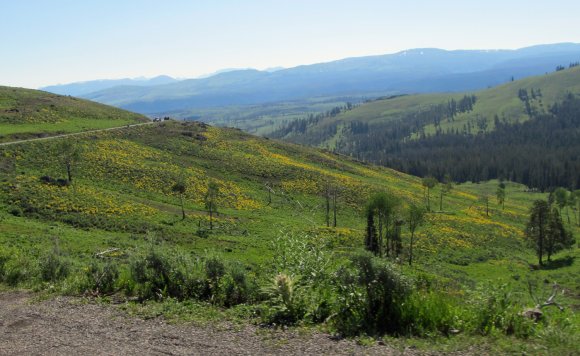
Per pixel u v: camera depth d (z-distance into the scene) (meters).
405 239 67.62
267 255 40.44
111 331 7.62
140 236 42.47
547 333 7.16
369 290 7.91
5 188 48.53
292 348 6.66
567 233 72.06
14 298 10.30
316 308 8.18
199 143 100.94
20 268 12.46
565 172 176.62
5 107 95.00
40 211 45.06
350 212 80.00
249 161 95.88
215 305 9.23
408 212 59.75
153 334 7.40
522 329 7.48
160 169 75.69
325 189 88.62
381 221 56.31
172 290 10.02
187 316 8.34
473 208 105.25
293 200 80.31
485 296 8.16
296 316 8.12
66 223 43.94
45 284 11.48
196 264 10.56
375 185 102.31
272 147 117.38
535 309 8.19
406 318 7.71
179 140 99.06
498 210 107.88
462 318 7.82
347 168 119.88
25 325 8.15
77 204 49.66
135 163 75.38
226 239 48.59
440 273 43.66
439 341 6.96
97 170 67.00
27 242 30.44
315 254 9.95
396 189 105.75
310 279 9.31
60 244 30.75
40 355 6.68
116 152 78.12
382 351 6.49
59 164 64.56
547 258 69.94
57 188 53.47
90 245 33.00
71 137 79.81
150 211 54.84
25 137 73.94
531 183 183.00
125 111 124.44
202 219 58.03
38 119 90.00
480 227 84.44
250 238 51.72
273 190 83.62
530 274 55.09
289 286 8.49
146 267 10.35
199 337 7.21
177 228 50.50
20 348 6.98
